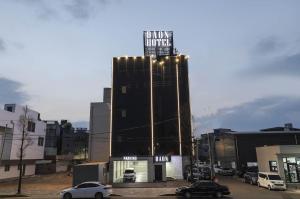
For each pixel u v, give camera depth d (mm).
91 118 64812
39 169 65812
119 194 33000
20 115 52188
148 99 57844
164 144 55781
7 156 50375
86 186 29984
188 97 58375
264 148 47844
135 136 55969
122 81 58812
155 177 51812
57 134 99562
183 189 30594
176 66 59875
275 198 28938
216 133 78062
